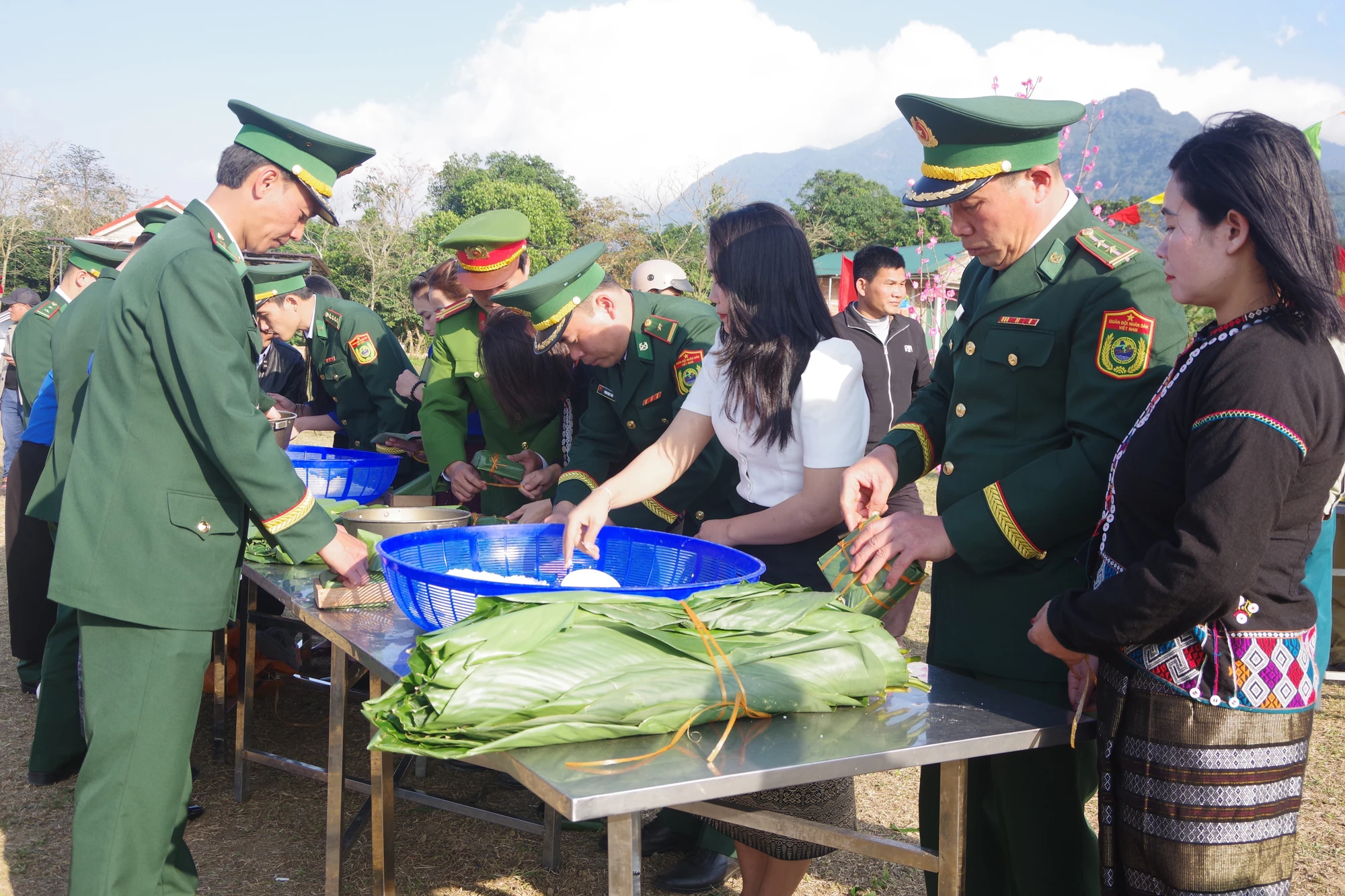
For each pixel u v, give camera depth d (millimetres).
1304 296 1299
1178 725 1380
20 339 4234
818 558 2316
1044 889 1850
